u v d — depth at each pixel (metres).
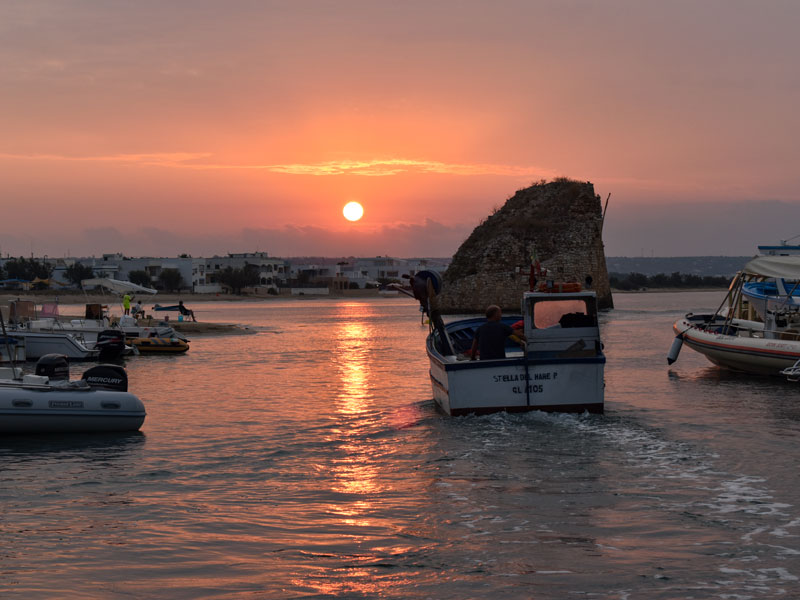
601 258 93.56
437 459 11.96
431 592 6.29
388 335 51.12
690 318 29.75
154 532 8.18
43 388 14.51
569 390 15.15
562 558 7.11
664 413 16.30
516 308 89.62
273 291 188.12
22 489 10.30
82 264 171.62
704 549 7.32
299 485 10.46
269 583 6.56
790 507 8.87
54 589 6.41
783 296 24.34
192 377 25.88
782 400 18.50
